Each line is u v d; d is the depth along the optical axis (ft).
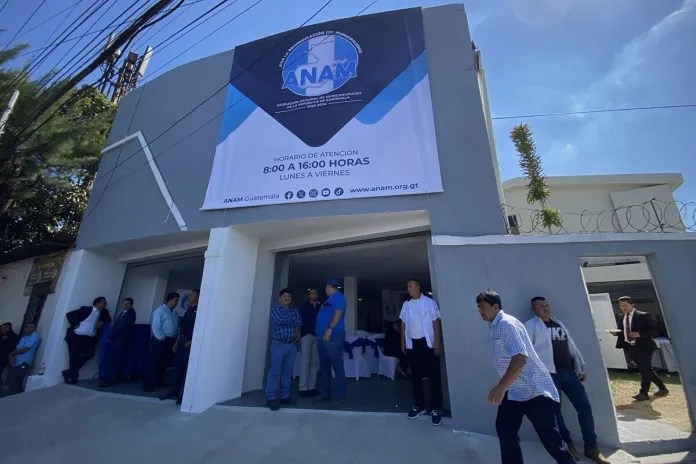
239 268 21.56
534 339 13.97
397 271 33.42
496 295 11.52
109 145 29.14
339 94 21.39
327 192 19.56
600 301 32.12
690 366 14.46
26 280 31.91
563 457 9.39
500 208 17.21
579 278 15.57
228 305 20.29
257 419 16.37
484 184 17.71
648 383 20.85
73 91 37.22
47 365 24.59
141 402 19.85
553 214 22.94
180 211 22.86
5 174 33.60
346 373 26.48
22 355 26.20
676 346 14.82
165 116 26.43
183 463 12.88
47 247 29.43
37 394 22.34
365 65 21.63
